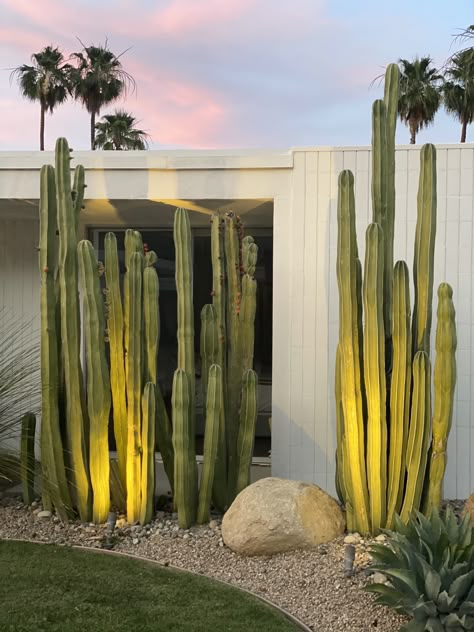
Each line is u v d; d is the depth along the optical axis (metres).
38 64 29.52
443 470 4.37
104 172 6.52
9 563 4.22
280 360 6.35
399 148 6.23
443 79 24.52
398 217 6.25
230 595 3.75
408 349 4.36
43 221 4.98
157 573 4.08
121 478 5.20
